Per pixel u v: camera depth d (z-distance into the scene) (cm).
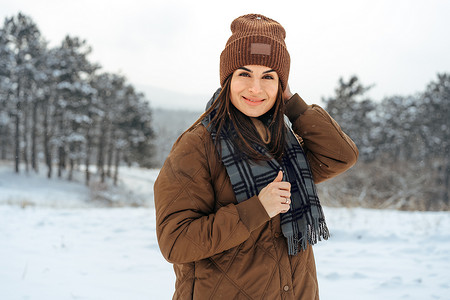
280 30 167
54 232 742
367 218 841
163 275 474
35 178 3888
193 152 151
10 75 3741
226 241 139
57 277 437
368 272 481
